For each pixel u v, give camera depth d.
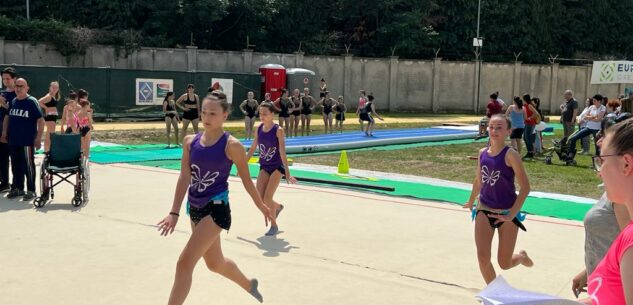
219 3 42.00
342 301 5.96
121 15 41.66
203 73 31.45
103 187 11.95
